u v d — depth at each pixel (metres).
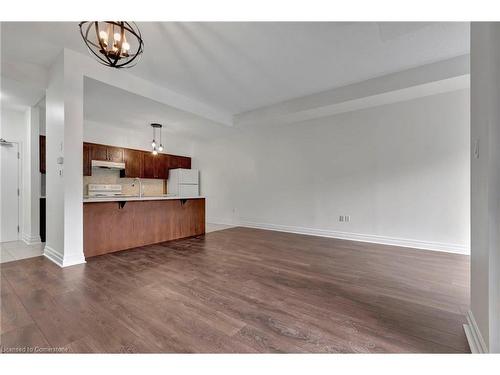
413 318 1.77
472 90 1.57
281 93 4.29
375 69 3.41
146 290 2.24
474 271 1.53
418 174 3.91
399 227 4.08
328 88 4.07
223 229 5.71
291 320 1.75
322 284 2.40
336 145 4.73
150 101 3.93
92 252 3.38
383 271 2.78
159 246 3.99
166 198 4.39
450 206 3.66
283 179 5.49
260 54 3.01
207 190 7.05
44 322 1.70
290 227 5.37
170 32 2.56
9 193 4.32
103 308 1.90
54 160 3.13
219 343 1.49
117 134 6.01
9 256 3.32
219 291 2.23
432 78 3.24
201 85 3.94
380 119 4.24
